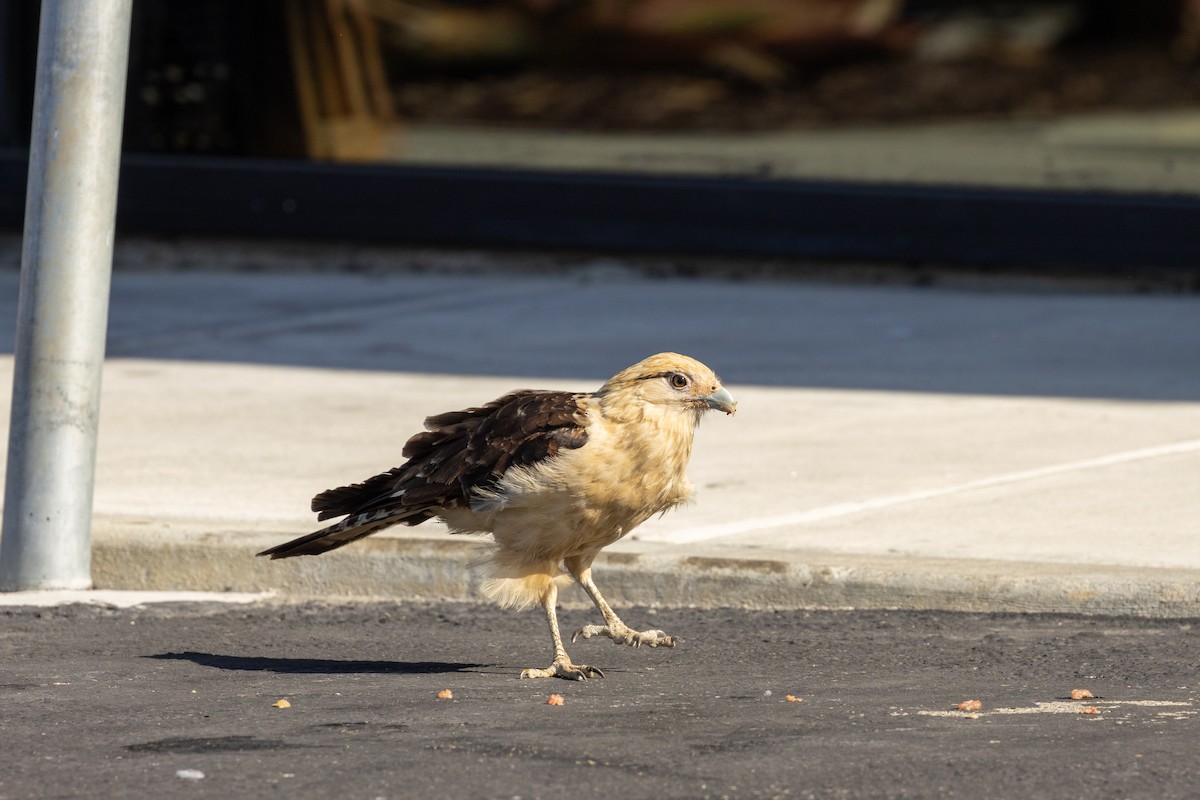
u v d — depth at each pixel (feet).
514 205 85.05
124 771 22.52
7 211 87.10
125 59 38.37
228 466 47.62
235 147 88.94
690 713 25.72
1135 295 79.51
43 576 38.63
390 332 70.18
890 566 35.45
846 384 58.59
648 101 85.51
